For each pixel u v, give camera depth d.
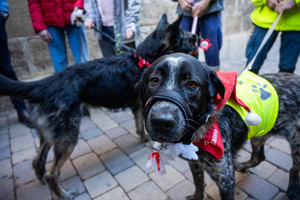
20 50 3.68
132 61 2.28
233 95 1.36
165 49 2.42
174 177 2.09
